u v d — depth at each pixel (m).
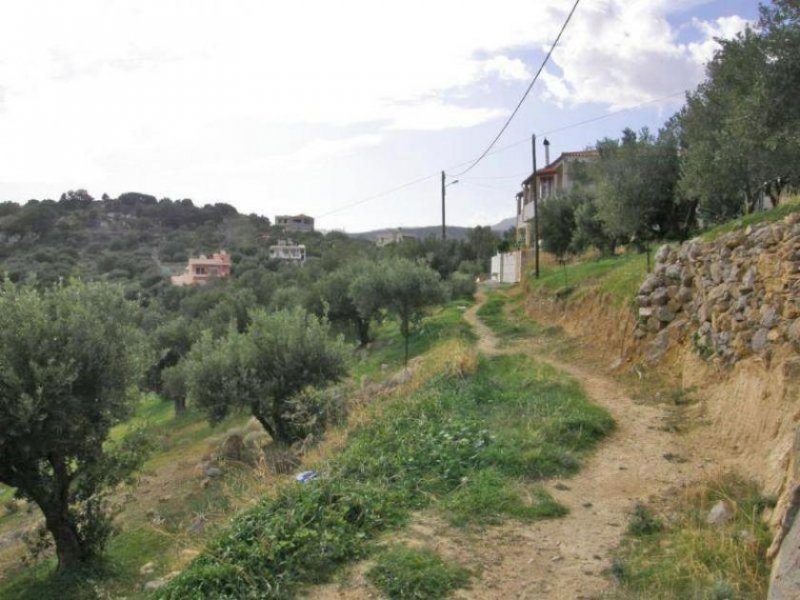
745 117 8.75
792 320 7.98
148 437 12.78
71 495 11.86
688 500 6.16
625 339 13.60
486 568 5.09
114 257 76.12
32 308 10.86
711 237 12.03
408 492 6.66
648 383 11.32
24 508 19.56
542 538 5.62
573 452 7.86
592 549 5.36
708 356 10.34
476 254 60.47
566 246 32.97
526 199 54.88
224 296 41.25
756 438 7.12
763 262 9.16
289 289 37.34
